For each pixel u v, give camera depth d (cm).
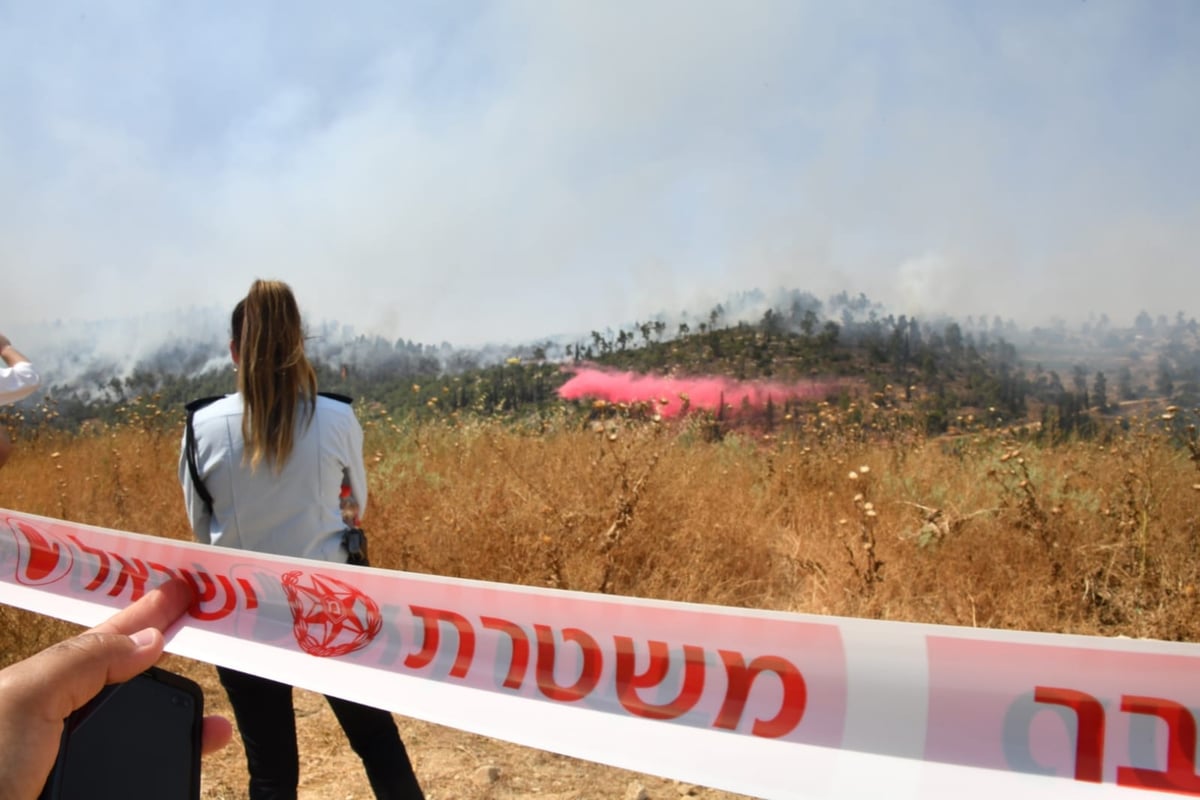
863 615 404
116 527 535
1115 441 598
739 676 156
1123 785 133
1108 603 413
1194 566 408
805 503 554
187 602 223
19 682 76
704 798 306
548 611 174
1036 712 137
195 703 93
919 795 141
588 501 496
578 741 167
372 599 197
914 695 144
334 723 362
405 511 509
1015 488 501
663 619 162
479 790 311
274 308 246
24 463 725
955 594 416
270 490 245
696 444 681
